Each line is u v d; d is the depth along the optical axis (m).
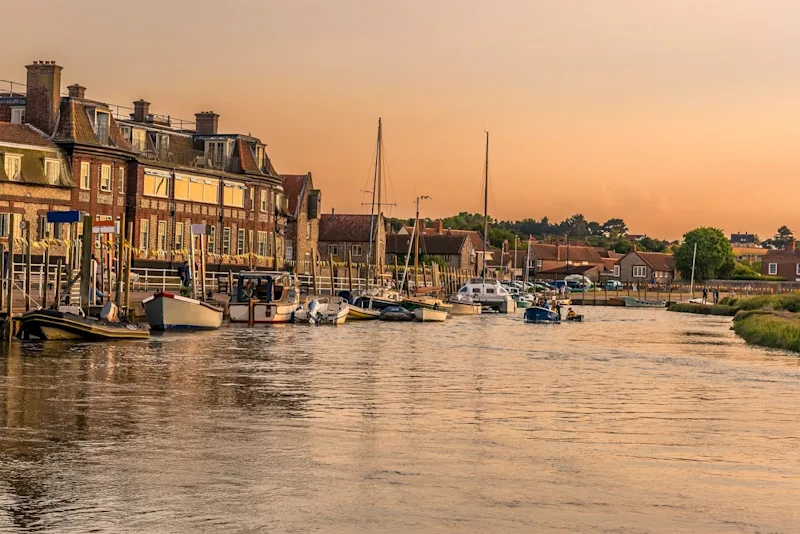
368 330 86.25
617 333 93.56
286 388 44.16
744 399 43.75
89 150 96.62
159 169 105.62
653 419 37.81
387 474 27.58
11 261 58.31
